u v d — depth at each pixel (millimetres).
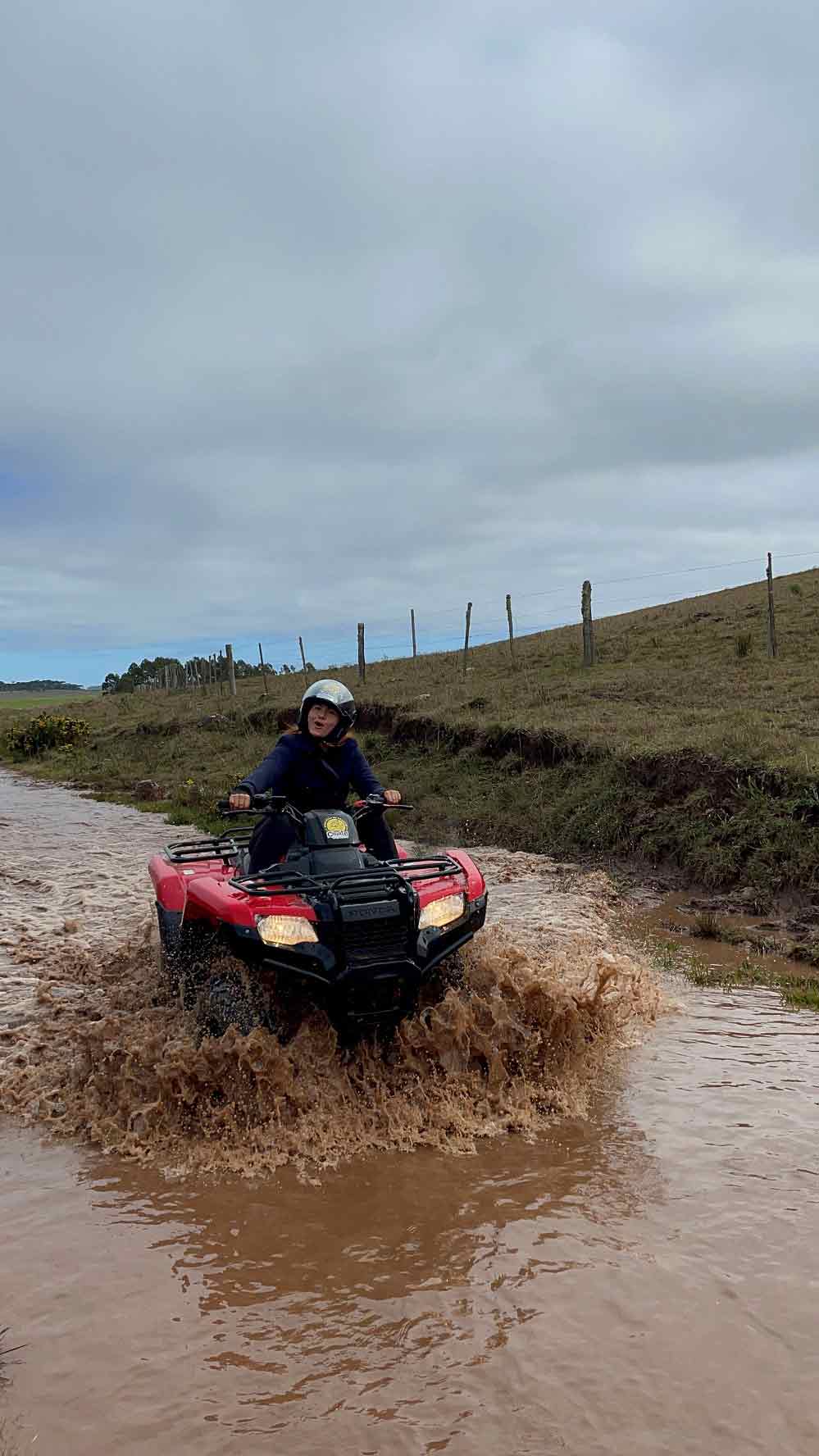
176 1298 3729
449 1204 4422
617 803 13664
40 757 36844
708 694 20562
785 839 10914
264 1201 4500
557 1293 3705
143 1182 4719
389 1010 5523
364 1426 3029
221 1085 5285
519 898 10836
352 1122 5227
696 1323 3502
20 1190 4648
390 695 28188
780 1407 3084
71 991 7637
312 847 6113
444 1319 3564
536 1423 3031
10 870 13234
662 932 9656
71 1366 3338
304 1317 3596
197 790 21438
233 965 5715
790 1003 7340
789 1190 4457
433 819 15938
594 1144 5012
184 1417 3082
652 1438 2963
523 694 23781
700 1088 5699
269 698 36344
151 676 82500
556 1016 5770
